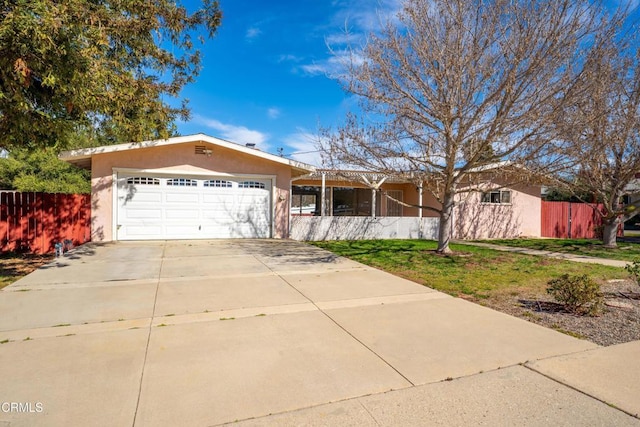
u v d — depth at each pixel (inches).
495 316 199.9
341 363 138.6
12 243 429.1
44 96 270.1
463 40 348.5
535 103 330.6
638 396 116.7
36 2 210.7
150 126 406.9
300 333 169.3
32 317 184.4
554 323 192.1
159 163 477.1
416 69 366.0
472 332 174.2
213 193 504.7
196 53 500.1
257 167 522.9
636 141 486.0
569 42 310.2
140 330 169.3
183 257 363.3
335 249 470.3
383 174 440.5
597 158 467.8
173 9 429.1
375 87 372.5
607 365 139.6
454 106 362.6
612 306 226.1
